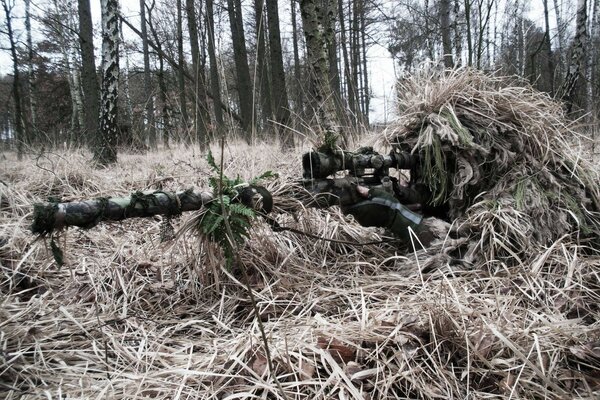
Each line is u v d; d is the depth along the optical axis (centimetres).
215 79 953
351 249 294
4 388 153
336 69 1231
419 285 224
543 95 319
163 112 1281
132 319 213
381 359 162
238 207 214
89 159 618
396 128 310
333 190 251
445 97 294
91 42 1043
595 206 280
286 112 850
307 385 149
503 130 279
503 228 247
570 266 217
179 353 180
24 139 729
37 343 179
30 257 269
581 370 160
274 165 435
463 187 276
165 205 203
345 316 204
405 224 261
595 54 1791
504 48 1462
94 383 157
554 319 187
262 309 220
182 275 257
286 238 286
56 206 173
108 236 313
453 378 153
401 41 1402
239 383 153
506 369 155
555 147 289
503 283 219
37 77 2081
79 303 229
